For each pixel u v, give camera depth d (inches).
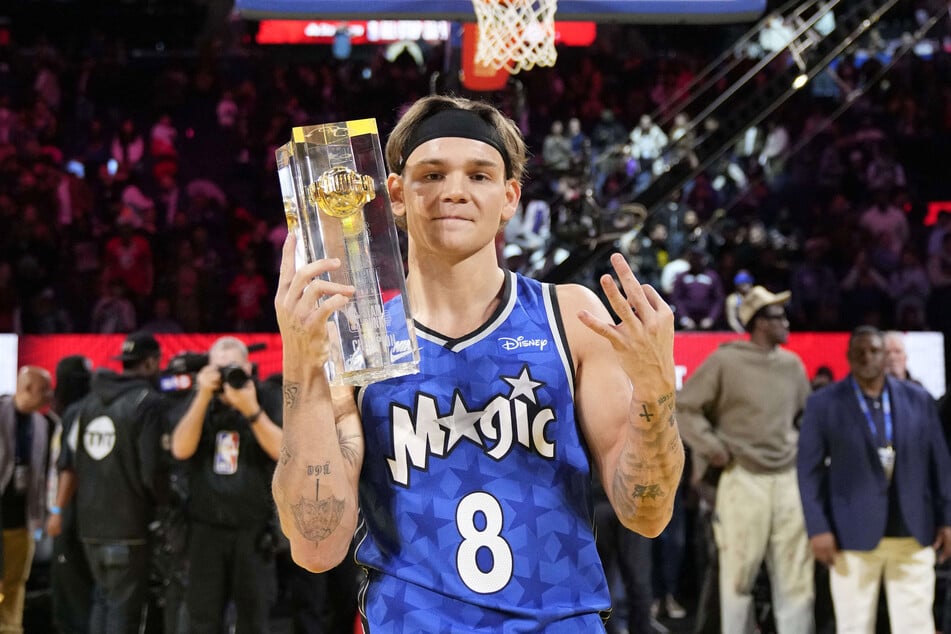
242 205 486.9
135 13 563.2
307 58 559.2
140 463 188.9
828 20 317.4
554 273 242.1
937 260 395.9
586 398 66.7
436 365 65.6
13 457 215.6
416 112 67.2
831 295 378.6
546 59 164.6
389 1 173.8
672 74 514.0
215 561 184.4
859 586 183.3
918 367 277.0
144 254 402.3
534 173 264.7
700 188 387.5
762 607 228.8
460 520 63.3
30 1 558.6
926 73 490.6
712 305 335.0
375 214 63.7
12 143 476.4
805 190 454.3
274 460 186.1
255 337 282.2
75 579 208.2
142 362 198.8
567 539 63.9
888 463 182.7
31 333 378.0
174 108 513.0
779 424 196.5
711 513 202.7
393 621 62.6
